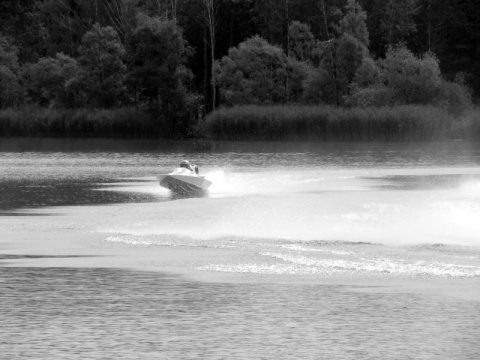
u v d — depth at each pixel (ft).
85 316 124.16
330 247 177.99
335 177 349.20
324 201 252.83
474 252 171.94
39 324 120.06
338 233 196.03
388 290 139.74
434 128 635.66
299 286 142.72
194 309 127.95
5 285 143.13
